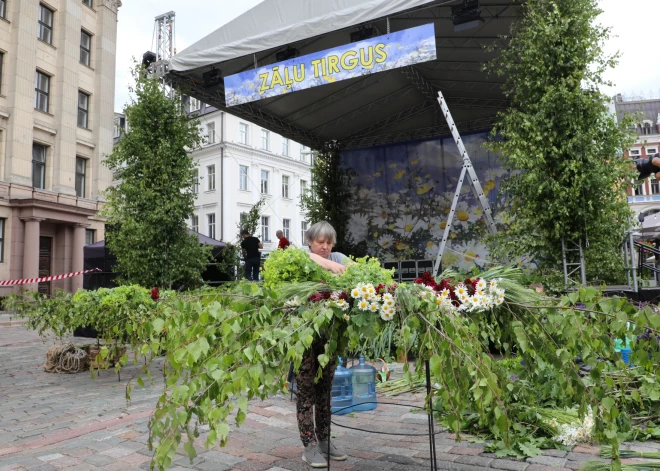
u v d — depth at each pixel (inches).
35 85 830.5
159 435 68.3
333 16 316.2
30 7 805.2
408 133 560.7
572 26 280.1
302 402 111.1
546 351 87.9
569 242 287.9
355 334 84.8
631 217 277.7
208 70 396.5
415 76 457.1
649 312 75.1
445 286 88.9
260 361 71.2
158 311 90.4
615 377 116.8
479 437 127.2
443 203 527.8
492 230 328.2
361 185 565.9
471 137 520.7
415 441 127.3
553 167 285.1
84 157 921.5
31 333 466.3
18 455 125.4
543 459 109.7
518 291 92.3
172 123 393.4
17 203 764.0
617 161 275.3
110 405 184.4
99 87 939.3
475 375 72.3
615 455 77.8
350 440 131.0
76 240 872.9
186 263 390.6
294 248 99.9
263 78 336.8
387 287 85.2
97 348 262.8
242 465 112.9
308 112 496.4
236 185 1291.8
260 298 84.9
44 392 213.0
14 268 767.1
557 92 275.0
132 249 382.0
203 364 71.4
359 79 445.4
